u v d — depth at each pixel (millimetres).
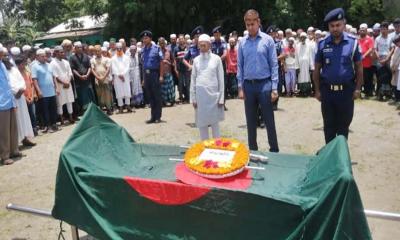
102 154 4102
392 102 10117
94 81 10656
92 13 25391
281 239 2789
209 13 23984
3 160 6977
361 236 2609
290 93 11914
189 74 11594
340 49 5230
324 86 5449
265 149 6934
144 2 22812
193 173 3725
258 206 2826
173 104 11633
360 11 26266
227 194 2904
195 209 3016
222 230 2961
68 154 3654
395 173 5617
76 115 10195
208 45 5988
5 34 23781
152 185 3141
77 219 3461
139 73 11406
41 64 8852
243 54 5688
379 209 4562
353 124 8344
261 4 23375
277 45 11391
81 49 10133
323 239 2604
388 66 10203
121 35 24703
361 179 5465
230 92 12070
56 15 39531
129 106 10922
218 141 4055
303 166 3900
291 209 2738
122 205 3277
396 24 9898
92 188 3398
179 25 23750
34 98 8773
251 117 5832
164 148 4516
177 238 3104
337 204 2582
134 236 3232
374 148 6742
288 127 8430
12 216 4922
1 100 6820
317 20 26484
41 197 5465
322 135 7695
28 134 7926
